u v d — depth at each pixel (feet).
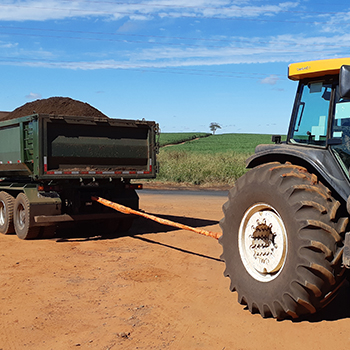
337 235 12.67
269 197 14.29
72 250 25.53
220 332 13.71
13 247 26.40
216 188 69.77
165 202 48.88
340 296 16.88
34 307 15.94
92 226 34.37
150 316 15.10
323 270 12.44
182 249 25.86
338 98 14.74
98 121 28.81
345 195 13.32
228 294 17.43
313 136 15.53
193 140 293.23
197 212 41.11
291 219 13.26
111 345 12.84
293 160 15.83
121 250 25.54
